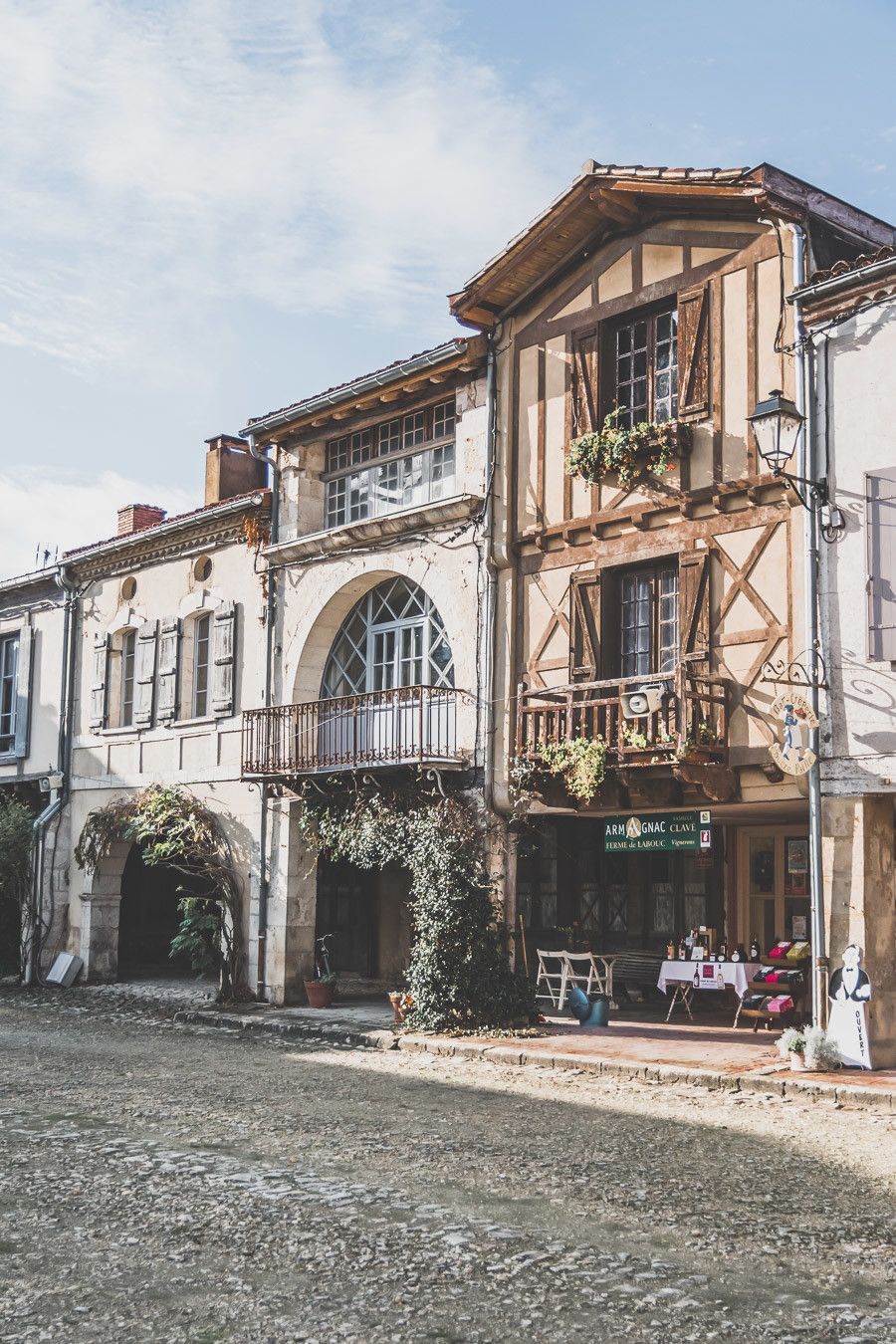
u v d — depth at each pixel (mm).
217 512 19438
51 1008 18031
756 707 12711
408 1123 9234
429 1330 4977
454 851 14641
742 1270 5754
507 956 14727
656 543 13859
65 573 22797
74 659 22703
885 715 11469
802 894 15398
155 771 20469
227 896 18250
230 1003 17672
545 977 16469
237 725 19000
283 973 17438
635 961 16328
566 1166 7816
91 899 21297
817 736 11898
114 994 19531
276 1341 4859
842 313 12172
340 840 16172
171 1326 5012
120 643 22031
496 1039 13445
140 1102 10086
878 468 11750
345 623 18172
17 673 24062
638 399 14539
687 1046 12805
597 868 17031
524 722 14891
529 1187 7262
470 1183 7348
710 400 13508
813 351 12398
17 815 21828
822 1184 7453
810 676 11977
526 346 15602
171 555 20828
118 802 20797
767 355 13039
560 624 14773
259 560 19062
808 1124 9383
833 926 11602
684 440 13602
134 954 24078
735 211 13422
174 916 24734
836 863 11656
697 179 13227
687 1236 6281
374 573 17219
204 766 19484
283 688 18328
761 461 12977
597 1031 14016
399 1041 13664
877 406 11859
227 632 19375
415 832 15070
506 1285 5504
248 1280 5562
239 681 19188
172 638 20484
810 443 12297
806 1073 11062
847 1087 10336
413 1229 6359
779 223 12945
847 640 11820
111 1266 5754
